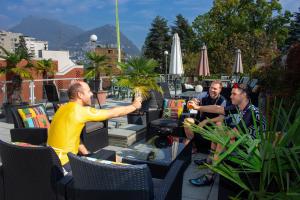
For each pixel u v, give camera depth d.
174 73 8.56
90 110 2.63
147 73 5.88
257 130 2.11
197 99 4.59
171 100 5.73
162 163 2.87
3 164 2.24
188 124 2.40
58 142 2.55
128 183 1.70
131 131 5.11
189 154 3.89
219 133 2.16
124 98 11.98
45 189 2.11
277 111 2.18
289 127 1.97
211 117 4.34
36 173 2.09
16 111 4.11
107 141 4.81
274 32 29.67
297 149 1.80
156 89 6.04
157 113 5.59
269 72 5.75
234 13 29.94
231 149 1.93
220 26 30.30
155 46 41.16
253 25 29.70
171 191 2.08
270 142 1.87
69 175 2.13
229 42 22.05
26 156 2.06
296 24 28.45
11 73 7.19
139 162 2.89
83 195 1.88
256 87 6.21
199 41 32.31
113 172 1.69
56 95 8.03
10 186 2.25
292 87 4.59
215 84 4.39
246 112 2.85
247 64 20.09
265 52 18.45
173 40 8.66
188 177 3.67
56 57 25.56
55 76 13.88
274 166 1.88
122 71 5.99
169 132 4.72
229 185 2.36
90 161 1.74
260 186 1.89
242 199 2.13
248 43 21.58
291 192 1.76
